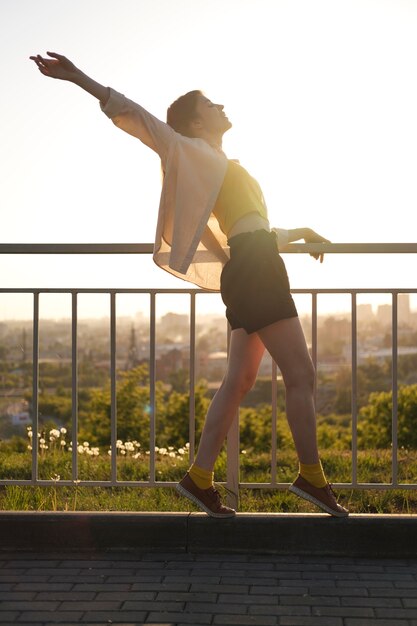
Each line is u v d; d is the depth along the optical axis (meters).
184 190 2.91
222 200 2.99
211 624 2.32
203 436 3.05
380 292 3.23
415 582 2.68
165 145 2.93
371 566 2.87
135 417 12.27
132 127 2.91
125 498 4.16
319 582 2.68
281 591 2.60
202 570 2.82
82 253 3.26
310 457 2.99
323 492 3.00
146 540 3.05
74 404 3.33
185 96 3.14
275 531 3.01
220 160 2.96
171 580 2.71
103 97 2.89
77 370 3.34
